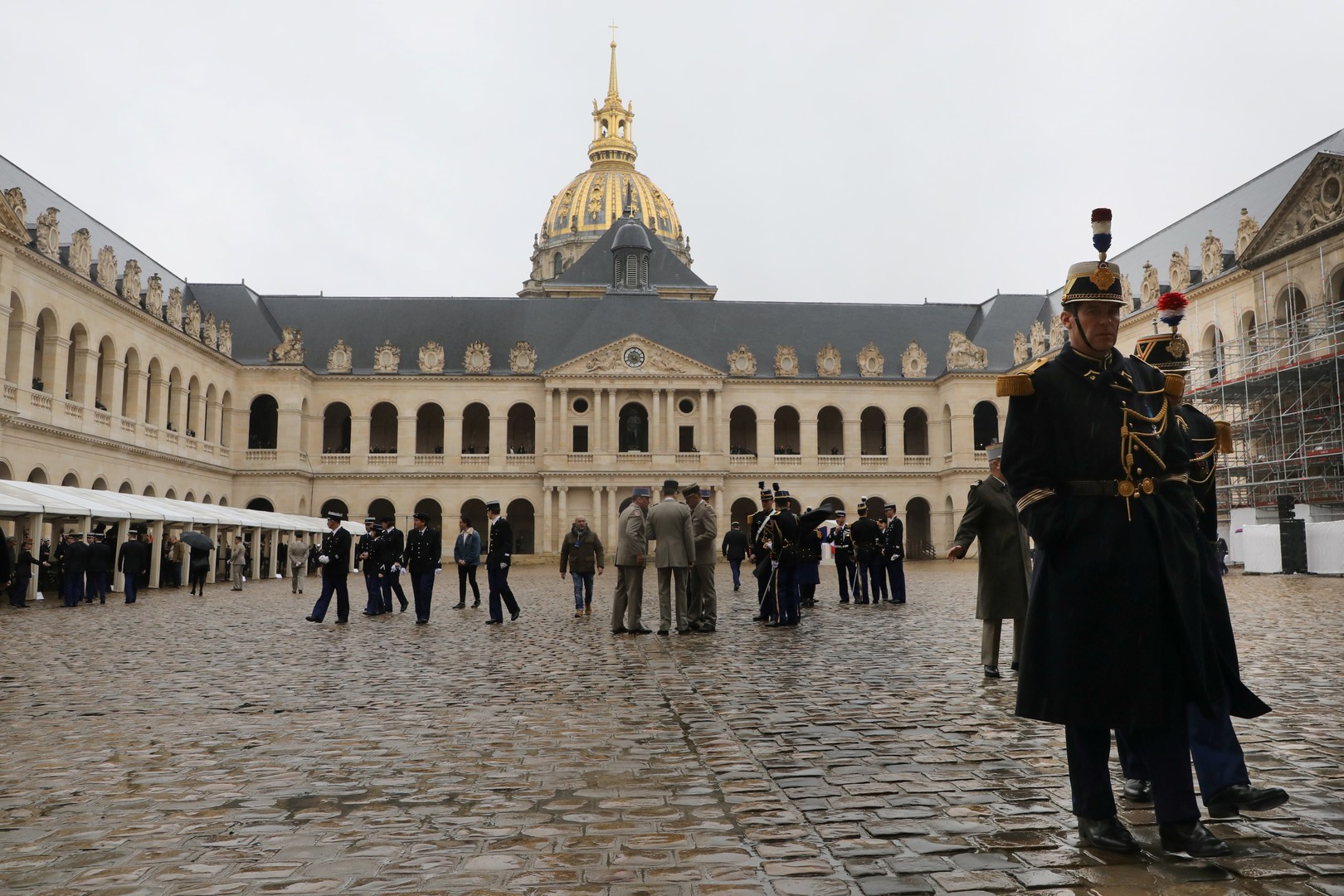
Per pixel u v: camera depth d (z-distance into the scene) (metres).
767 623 24.69
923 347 105.94
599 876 6.14
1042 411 6.80
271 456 91.94
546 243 182.88
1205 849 6.25
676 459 97.25
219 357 86.31
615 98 194.50
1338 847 6.45
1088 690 6.35
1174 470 6.82
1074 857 6.37
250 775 8.93
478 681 14.88
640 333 101.38
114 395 66.38
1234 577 47.72
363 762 9.43
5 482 40.50
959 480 97.62
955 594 37.75
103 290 63.66
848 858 6.42
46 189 66.88
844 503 100.38
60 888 5.99
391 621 27.89
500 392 98.94
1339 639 18.95
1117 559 6.43
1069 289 6.94
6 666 17.28
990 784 8.29
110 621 28.22
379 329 101.75
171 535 53.94
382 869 6.32
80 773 9.04
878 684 14.03
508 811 7.66
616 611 22.83
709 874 6.14
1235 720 10.84
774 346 104.44
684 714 11.74
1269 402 63.53
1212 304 72.94
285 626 26.41
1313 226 61.16
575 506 97.06
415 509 99.06
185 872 6.27
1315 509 53.25
